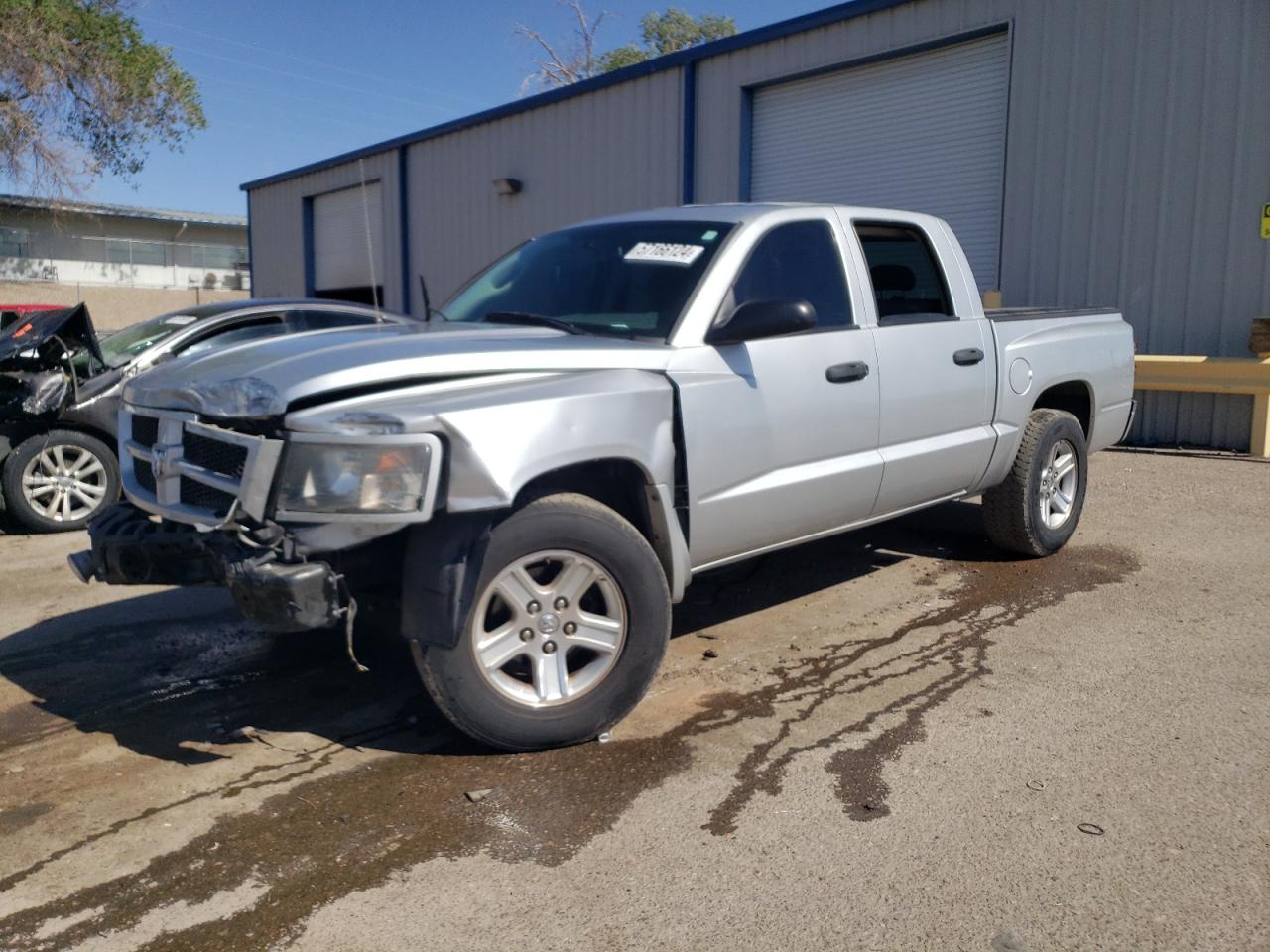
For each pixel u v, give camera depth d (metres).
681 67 15.92
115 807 3.50
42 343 7.32
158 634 5.32
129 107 30.84
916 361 5.11
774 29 14.59
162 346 8.02
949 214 13.35
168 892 3.00
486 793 3.52
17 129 28.11
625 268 4.66
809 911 2.85
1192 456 10.09
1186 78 10.84
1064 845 3.16
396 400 3.51
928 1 13.00
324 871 3.09
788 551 6.63
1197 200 10.88
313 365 3.57
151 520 3.94
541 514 3.64
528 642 3.73
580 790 3.54
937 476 5.34
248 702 4.39
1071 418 6.32
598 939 2.75
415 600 3.47
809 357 4.56
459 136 20.14
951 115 13.20
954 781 3.56
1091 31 11.49
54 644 5.20
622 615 3.84
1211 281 10.86
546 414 3.57
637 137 16.72
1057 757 3.74
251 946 2.74
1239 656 4.72
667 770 3.68
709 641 5.02
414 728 4.08
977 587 5.83
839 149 14.47
